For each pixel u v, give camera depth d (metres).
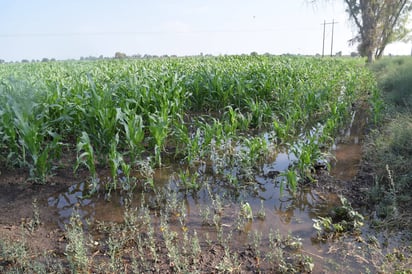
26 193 3.73
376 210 3.15
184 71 8.93
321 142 5.00
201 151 4.63
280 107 7.07
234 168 4.48
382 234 2.80
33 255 2.59
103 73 9.20
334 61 17.86
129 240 2.78
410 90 7.71
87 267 2.43
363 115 7.72
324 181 3.93
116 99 5.23
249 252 2.61
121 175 4.24
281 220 3.15
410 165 3.74
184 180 3.75
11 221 3.15
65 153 4.87
